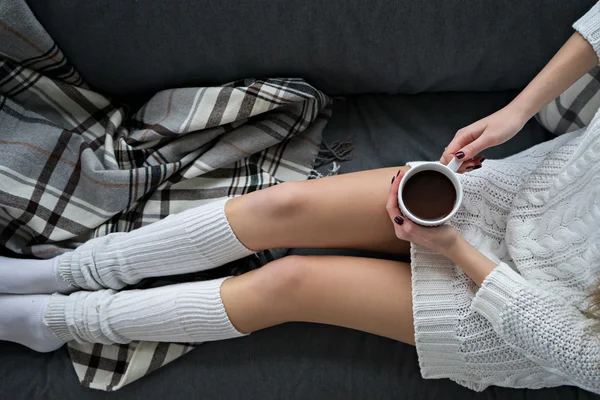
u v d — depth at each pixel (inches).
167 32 41.6
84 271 40.1
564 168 33.0
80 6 39.8
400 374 41.3
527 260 34.5
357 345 41.9
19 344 42.9
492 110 48.1
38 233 42.6
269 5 40.3
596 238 30.4
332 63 44.4
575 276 32.3
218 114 43.8
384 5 40.3
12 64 41.8
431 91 48.5
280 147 47.2
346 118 48.8
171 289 39.3
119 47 42.4
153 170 43.5
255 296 37.9
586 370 29.9
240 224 38.4
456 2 40.2
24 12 38.8
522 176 36.9
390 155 47.1
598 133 30.4
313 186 37.9
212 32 41.7
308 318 39.0
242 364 41.9
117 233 41.5
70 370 42.2
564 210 32.6
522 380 35.8
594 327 30.1
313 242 39.4
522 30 41.6
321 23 41.3
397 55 43.5
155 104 46.1
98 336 40.0
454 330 34.8
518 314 31.5
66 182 43.2
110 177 42.6
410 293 36.2
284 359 41.8
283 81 44.8
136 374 41.2
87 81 46.0
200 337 39.6
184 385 42.0
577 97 40.6
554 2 40.0
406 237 33.5
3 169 40.4
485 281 32.5
